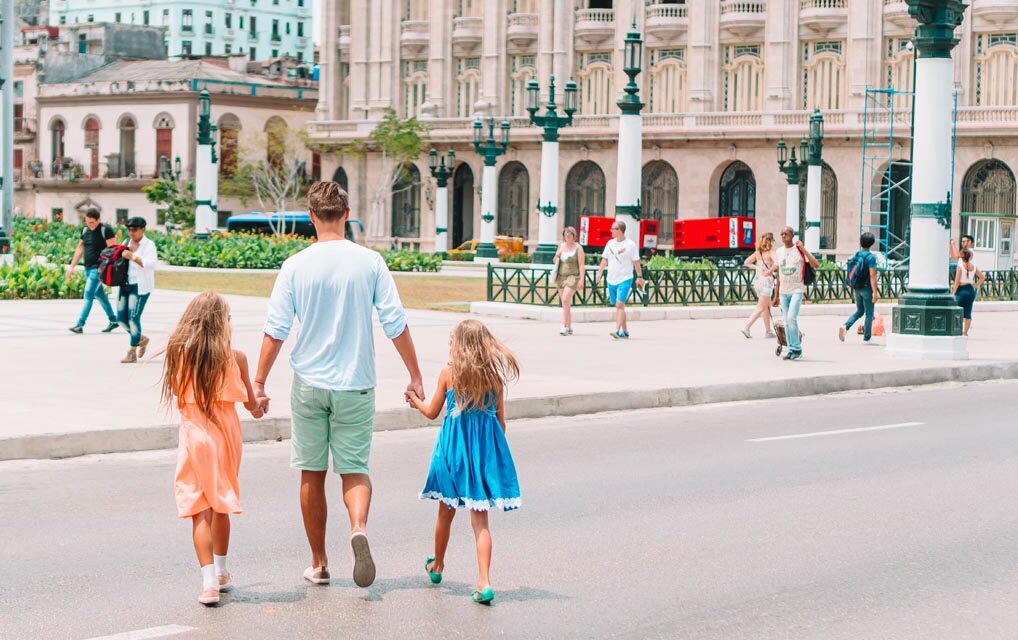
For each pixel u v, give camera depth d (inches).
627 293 1129.4
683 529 441.4
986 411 765.3
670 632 327.3
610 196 3255.4
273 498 489.7
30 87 4355.3
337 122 3592.5
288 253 2260.1
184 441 354.6
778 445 625.0
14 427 589.6
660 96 3201.3
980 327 1382.9
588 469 556.1
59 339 998.4
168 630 326.0
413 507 476.1
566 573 384.8
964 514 466.9
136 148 3991.1
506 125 2755.9
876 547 417.1
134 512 461.7
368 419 368.8
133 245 852.0
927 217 989.2
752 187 3115.2
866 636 325.1
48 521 446.3
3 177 1678.2
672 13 3154.5
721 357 979.3
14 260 1708.9
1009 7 2815.0
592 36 3253.0
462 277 2132.1
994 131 2795.3
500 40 3390.7
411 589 367.2
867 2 2942.9
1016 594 363.9
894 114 2910.9
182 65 4121.6
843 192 2979.8
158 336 1023.6
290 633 325.1
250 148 3725.4
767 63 3058.6
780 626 332.8
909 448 616.7
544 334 1168.2
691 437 652.1
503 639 321.7
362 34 3585.1
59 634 321.7
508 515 462.9
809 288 1612.9
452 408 362.6
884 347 1099.9
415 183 3501.5
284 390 741.9
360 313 368.5
